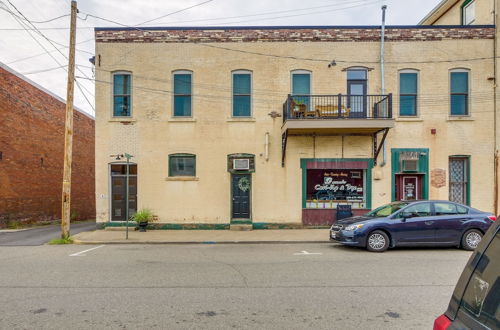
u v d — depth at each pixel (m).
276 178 13.49
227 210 13.46
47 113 18.70
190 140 13.58
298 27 13.59
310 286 5.98
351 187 13.66
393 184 13.41
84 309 4.94
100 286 6.04
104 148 13.59
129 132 13.60
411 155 13.27
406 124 13.43
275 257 8.47
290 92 13.59
